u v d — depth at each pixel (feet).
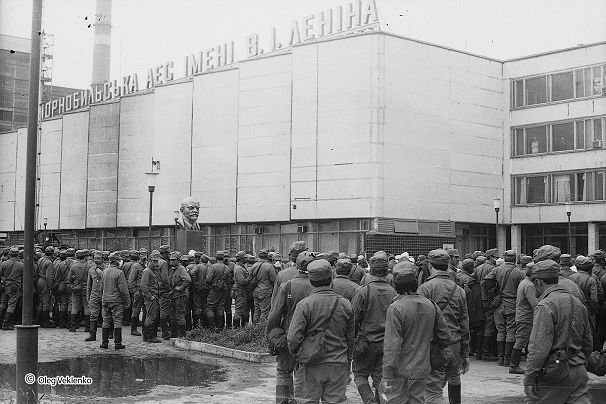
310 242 136.46
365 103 129.08
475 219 142.20
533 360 20.44
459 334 28.19
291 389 28.25
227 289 59.82
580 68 140.26
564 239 142.31
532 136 146.20
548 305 20.59
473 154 142.82
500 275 44.19
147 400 32.30
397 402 22.13
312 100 135.23
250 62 146.51
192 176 158.20
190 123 159.53
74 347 50.21
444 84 138.72
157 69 173.17
